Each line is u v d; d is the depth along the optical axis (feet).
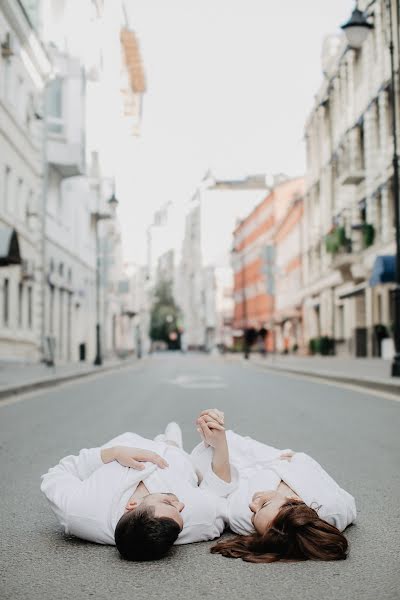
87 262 168.96
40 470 22.45
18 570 12.60
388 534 14.69
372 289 120.26
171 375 88.58
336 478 20.70
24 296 106.22
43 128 115.85
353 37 64.49
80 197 159.43
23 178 105.81
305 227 192.54
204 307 433.89
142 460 14.01
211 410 15.10
